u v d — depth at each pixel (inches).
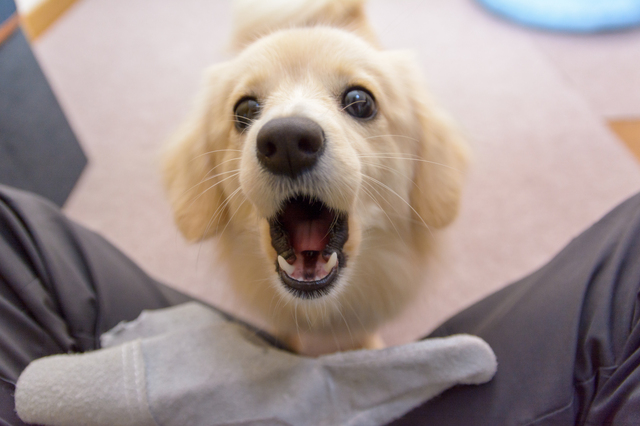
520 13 29.6
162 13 33.0
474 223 18.8
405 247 10.4
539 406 7.9
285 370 8.8
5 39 16.9
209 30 30.9
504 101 24.1
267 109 8.5
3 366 8.5
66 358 8.7
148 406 8.3
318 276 8.7
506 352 8.7
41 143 18.6
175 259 18.2
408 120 10.1
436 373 8.5
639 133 22.1
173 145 11.4
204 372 8.8
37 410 8.2
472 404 8.4
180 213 11.0
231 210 10.2
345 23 10.4
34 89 18.3
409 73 10.6
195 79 26.8
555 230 18.4
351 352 9.0
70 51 29.7
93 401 8.2
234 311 11.5
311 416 8.6
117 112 25.0
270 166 7.8
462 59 27.3
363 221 9.4
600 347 7.8
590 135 22.0
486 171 20.6
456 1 32.8
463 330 10.4
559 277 9.2
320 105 8.4
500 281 16.9
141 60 28.6
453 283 16.8
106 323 10.1
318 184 7.9
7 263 9.5
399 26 30.4
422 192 10.6
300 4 10.3
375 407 8.6
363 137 9.1
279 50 9.1
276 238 9.0
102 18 32.7
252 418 8.5
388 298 10.6
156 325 10.0
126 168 21.9
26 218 10.1
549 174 20.4
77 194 20.9
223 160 10.1
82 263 10.6
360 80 9.0
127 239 19.0
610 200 19.2
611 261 8.5
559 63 26.5
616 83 24.9
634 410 7.0
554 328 8.4
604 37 28.3
